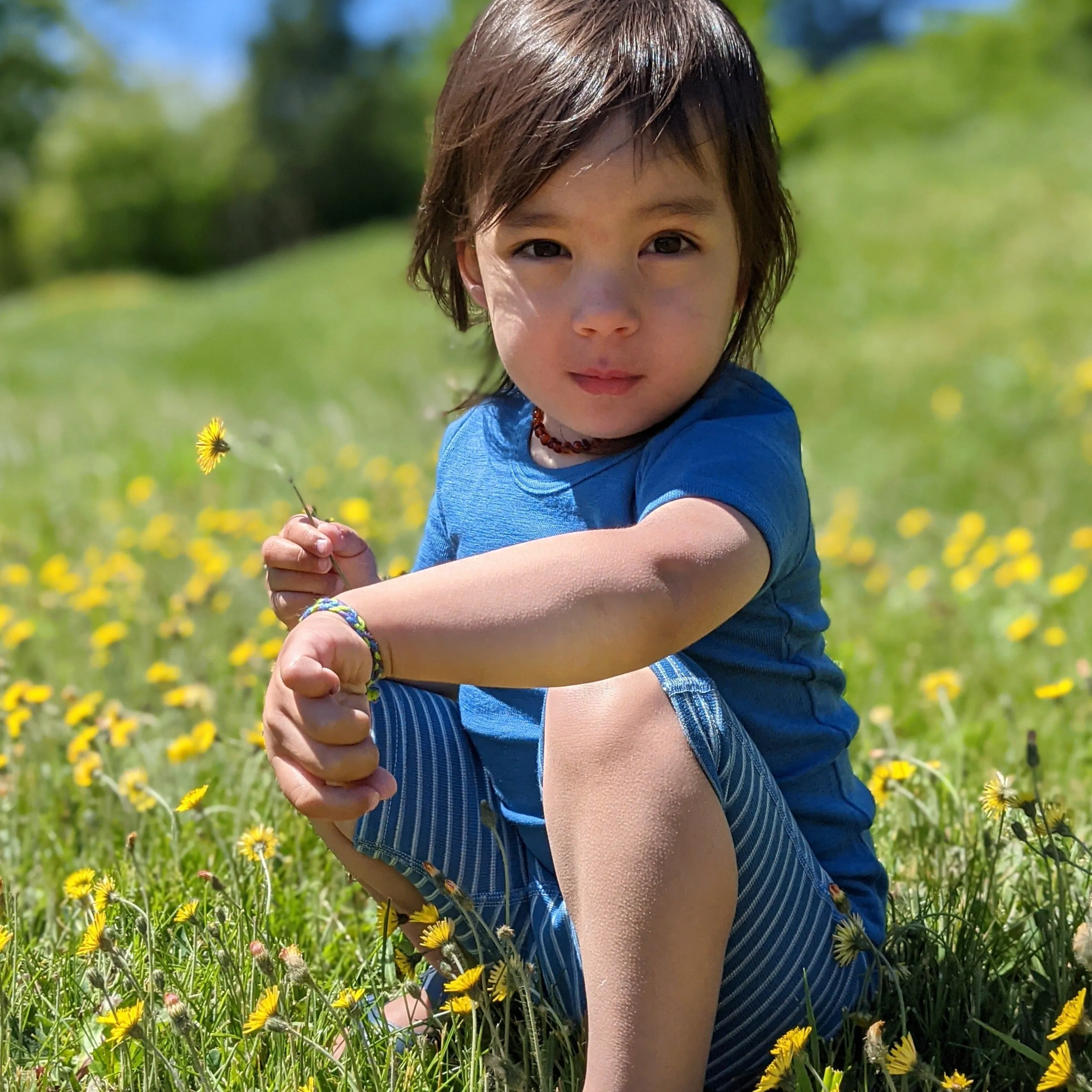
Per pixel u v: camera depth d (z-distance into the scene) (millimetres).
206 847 1993
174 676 2660
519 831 1509
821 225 12961
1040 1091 1150
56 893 1965
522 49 1467
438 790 1488
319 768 1173
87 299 21656
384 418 7461
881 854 1935
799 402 8461
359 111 44375
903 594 3691
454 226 1633
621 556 1227
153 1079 1324
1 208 42750
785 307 11195
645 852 1239
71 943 1691
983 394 7523
